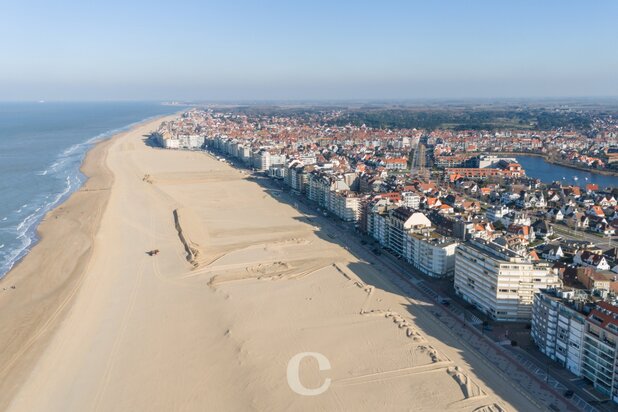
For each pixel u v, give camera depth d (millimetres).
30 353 166500
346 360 158250
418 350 163000
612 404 136125
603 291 164750
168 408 136625
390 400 137250
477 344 168875
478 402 135750
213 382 147750
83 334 178125
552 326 158625
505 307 184250
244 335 175375
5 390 147375
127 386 147000
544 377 149000
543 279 181250
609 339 138000
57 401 141375
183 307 199125
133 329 181125
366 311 193000
